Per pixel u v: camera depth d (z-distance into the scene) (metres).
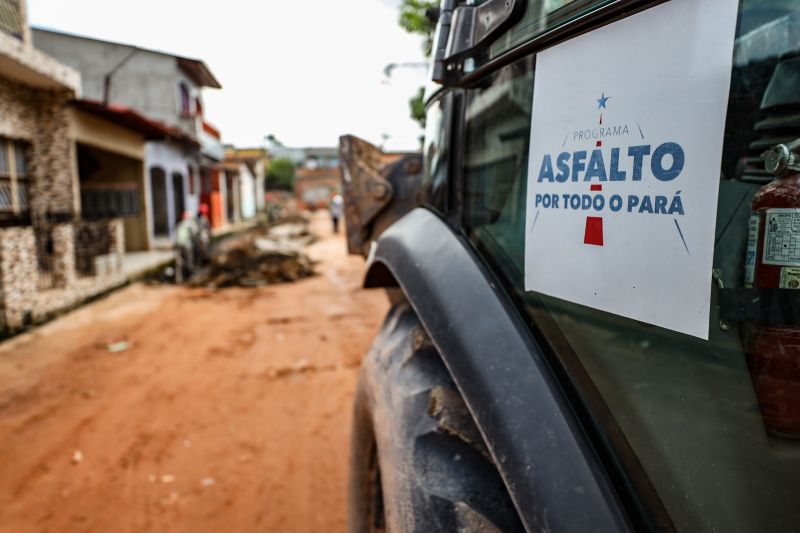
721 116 0.72
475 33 1.25
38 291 8.41
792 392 0.70
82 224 10.31
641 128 0.82
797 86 0.70
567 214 0.97
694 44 0.74
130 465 3.88
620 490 0.90
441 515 1.03
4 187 9.30
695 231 0.76
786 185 0.69
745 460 0.76
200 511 3.36
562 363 1.02
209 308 9.21
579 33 0.93
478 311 1.17
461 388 1.11
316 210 59.66
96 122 12.12
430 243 1.44
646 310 0.83
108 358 6.34
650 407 0.86
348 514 2.03
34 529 3.17
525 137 1.12
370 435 1.84
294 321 8.20
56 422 4.57
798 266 0.68
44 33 11.50
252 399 5.10
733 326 0.75
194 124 16.89
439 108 1.61
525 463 0.94
